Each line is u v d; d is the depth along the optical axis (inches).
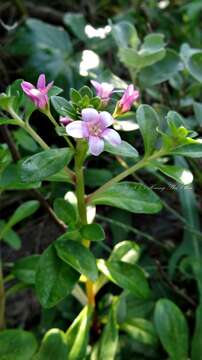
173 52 6.1
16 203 7.0
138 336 5.0
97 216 5.9
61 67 7.2
